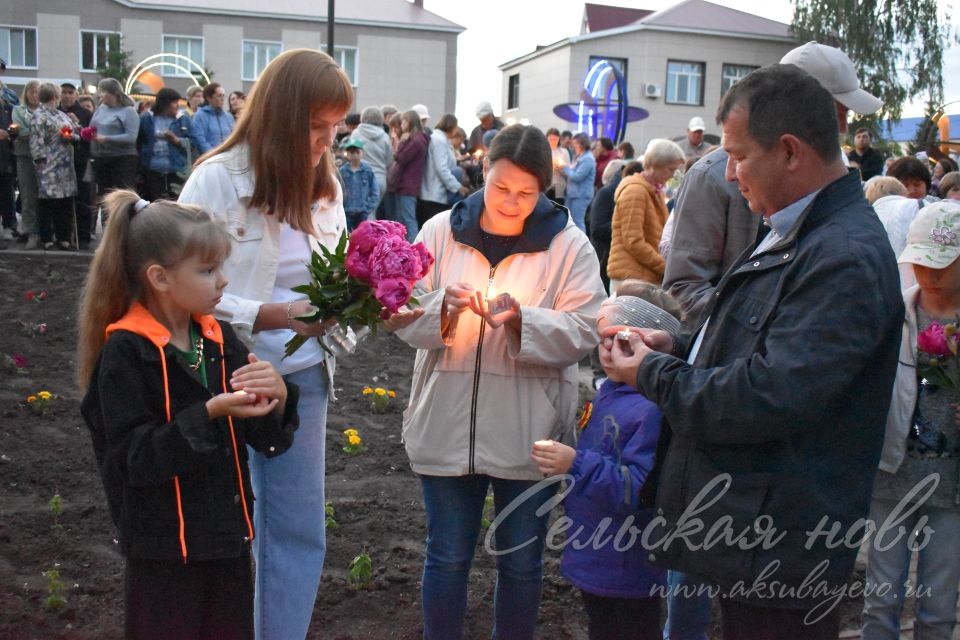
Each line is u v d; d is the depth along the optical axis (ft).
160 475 7.50
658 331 8.86
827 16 114.93
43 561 13.05
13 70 120.98
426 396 10.06
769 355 6.75
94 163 33.45
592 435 9.59
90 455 17.13
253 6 123.24
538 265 10.02
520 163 9.34
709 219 11.32
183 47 122.21
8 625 11.29
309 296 8.32
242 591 8.48
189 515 7.90
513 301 9.52
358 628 12.04
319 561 10.13
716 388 6.89
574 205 39.65
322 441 10.13
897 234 14.62
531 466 9.93
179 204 8.03
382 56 124.88
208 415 7.55
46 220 33.12
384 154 35.86
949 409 10.26
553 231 10.04
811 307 6.67
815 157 7.07
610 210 30.42
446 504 10.04
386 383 23.66
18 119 33.06
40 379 21.27
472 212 10.19
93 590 12.28
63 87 40.34
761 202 7.38
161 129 35.88
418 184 35.22
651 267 22.90
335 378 23.68
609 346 8.04
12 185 35.29
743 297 7.31
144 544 7.82
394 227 8.33
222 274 8.86
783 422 6.62
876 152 38.86
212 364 8.25
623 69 114.01
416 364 10.46
